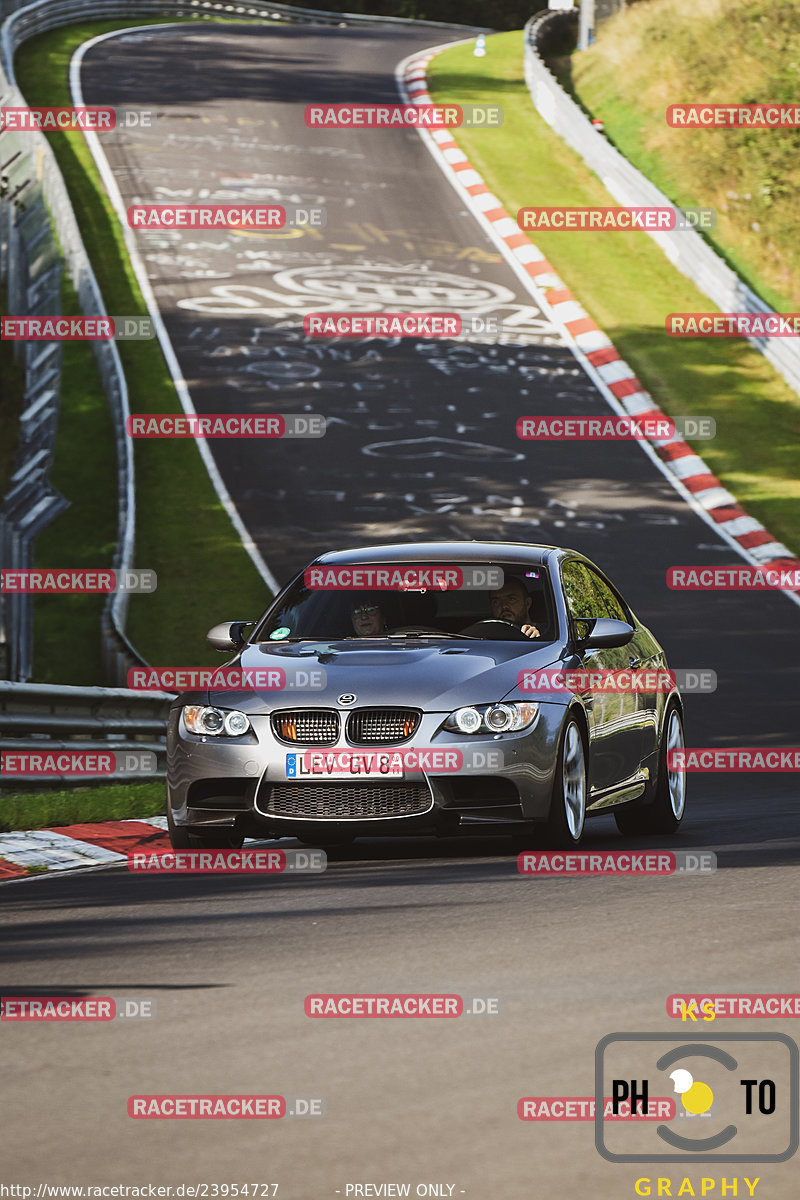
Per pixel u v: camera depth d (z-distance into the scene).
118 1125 14.93
